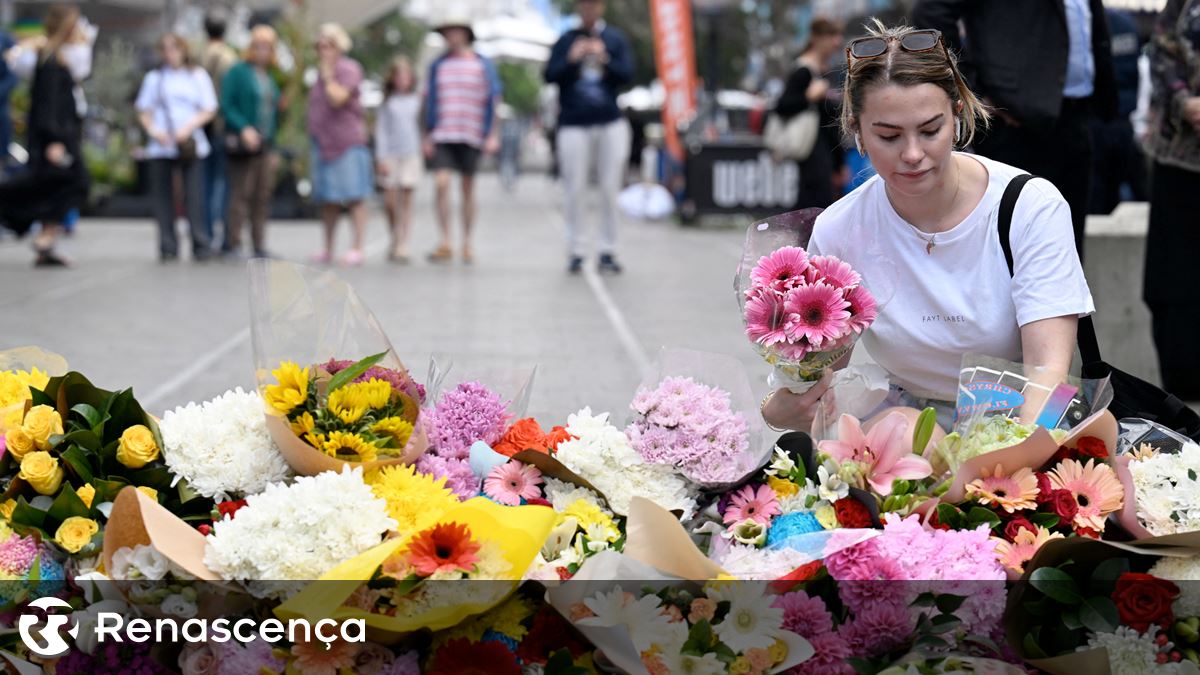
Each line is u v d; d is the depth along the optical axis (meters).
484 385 3.79
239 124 14.50
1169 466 3.12
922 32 3.29
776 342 3.22
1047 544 2.84
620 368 7.83
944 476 3.12
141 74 23.84
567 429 3.47
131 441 3.10
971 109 3.45
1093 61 6.12
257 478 3.11
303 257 15.27
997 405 3.28
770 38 52.94
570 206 13.61
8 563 3.00
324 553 2.82
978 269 3.53
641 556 2.93
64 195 13.53
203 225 14.66
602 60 13.25
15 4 26.25
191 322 9.66
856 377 3.45
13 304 10.48
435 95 14.72
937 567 2.84
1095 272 7.46
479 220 23.20
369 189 14.61
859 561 2.84
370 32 51.72
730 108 33.44
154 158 14.42
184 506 3.15
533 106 81.25
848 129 3.49
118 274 13.01
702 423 3.25
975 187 3.53
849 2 28.55
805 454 3.35
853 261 3.63
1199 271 6.33
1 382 3.41
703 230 21.11
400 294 11.55
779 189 21.88
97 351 8.30
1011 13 5.94
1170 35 6.14
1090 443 3.10
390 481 3.06
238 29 27.19
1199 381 6.45
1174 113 6.14
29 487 3.13
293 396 3.12
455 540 2.82
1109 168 8.47
